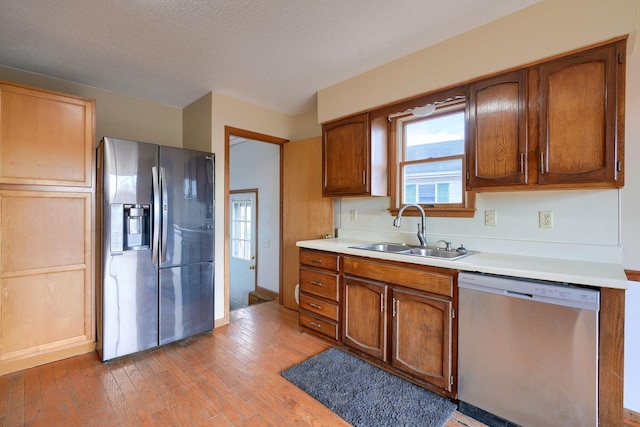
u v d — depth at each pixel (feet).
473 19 5.99
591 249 5.86
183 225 8.52
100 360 7.49
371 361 7.37
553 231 6.29
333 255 8.20
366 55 7.42
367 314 7.32
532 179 5.65
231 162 16.92
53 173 7.24
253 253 15.29
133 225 7.95
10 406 5.74
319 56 7.48
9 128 6.70
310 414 5.62
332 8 5.65
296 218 11.56
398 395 6.14
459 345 5.72
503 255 6.66
